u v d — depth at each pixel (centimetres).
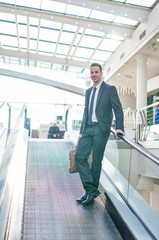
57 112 1166
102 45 1686
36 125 1212
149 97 2067
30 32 1622
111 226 273
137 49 1398
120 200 291
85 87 2388
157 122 995
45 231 256
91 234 257
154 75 1934
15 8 1308
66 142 660
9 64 2339
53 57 1952
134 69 1738
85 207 311
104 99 316
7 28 1616
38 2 1275
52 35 1627
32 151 554
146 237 223
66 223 274
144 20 1259
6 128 837
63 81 2388
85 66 1989
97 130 315
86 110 330
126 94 2291
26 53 1931
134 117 866
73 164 330
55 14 1334
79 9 1293
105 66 2008
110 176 352
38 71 2364
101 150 317
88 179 314
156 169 268
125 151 314
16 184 333
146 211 239
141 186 279
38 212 292
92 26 1374
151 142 707
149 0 1166
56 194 346
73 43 1669
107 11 1188
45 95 2709
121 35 1437
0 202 163
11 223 240
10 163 235
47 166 462
